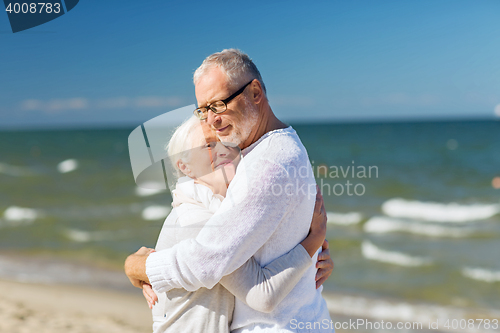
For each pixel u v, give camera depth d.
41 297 7.57
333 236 12.57
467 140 52.78
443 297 7.89
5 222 14.91
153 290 1.65
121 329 6.20
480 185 22.19
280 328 1.57
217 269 1.46
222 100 1.65
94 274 9.23
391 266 9.80
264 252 1.57
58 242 12.10
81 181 26.30
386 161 35.69
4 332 5.76
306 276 1.68
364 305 7.45
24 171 31.86
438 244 11.65
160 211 15.94
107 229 13.64
